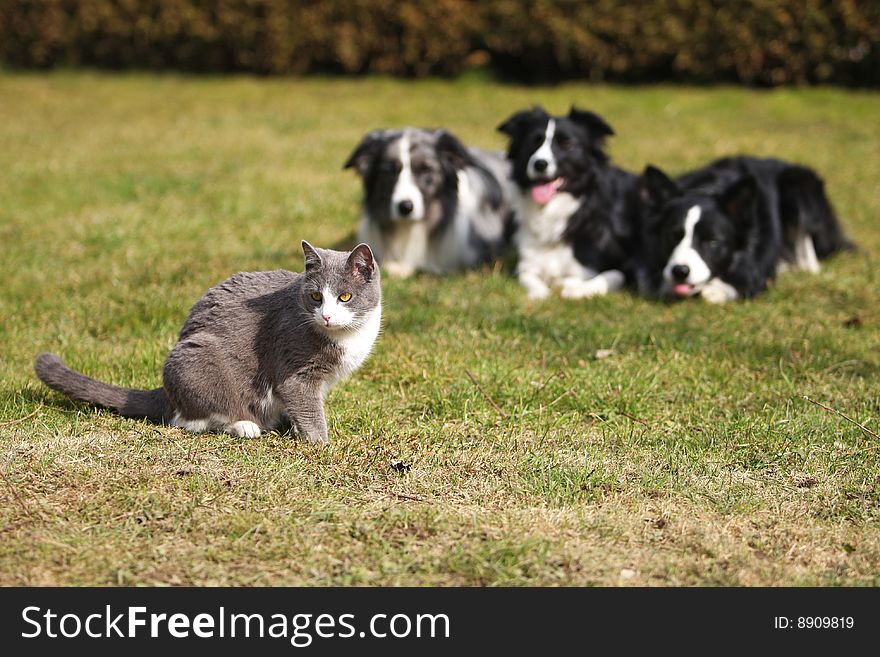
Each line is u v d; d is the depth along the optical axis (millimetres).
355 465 5812
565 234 10484
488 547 4875
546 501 5441
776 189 11008
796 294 9992
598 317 9188
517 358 7902
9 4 27453
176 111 22422
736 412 6793
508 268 11086
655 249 10047
